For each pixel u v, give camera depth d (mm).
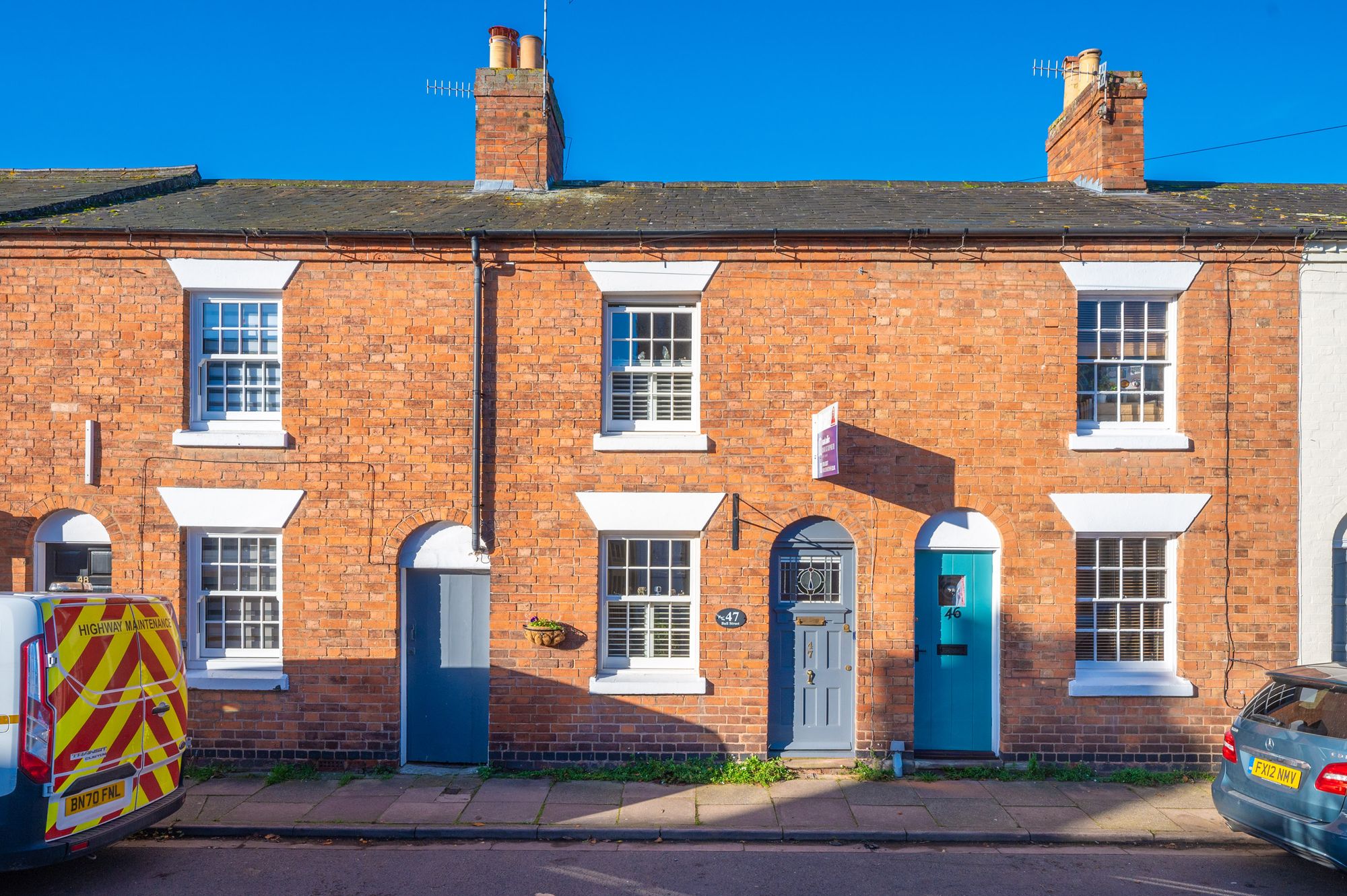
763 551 8445
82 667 5668
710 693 8391
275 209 9609
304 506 8461
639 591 8672
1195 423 8438
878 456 8461
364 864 6332
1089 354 8656
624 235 8398
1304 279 8461
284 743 8367
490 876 6125
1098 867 6336
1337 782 5492
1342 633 8445
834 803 7449
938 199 10234
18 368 8438
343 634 8414
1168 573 8570
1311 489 8414
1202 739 8352
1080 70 11430
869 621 8414
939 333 8492
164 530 8422
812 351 8500
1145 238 8414
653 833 6848
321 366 8492
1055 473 8438
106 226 8391
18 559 8391
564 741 8359
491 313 8516
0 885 5898
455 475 8461
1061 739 8352
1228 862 6434
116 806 5867
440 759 8570
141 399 8453
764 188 10953
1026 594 8398
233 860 6387
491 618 8430
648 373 8688
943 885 6004
